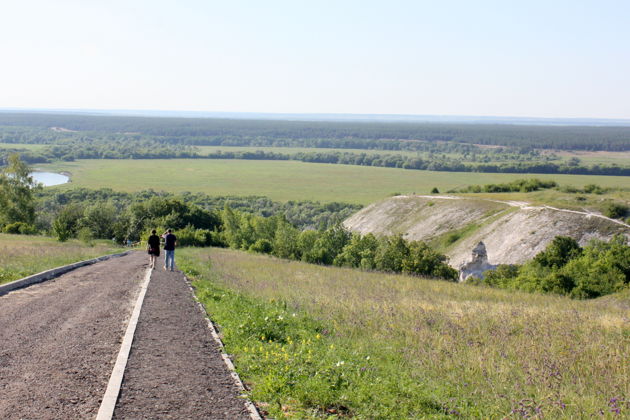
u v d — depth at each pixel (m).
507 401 8.95
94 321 12.56
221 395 7.86
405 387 9.05
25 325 11.79
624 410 8.74
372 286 27.72
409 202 103.62
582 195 89.69
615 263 35.78
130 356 9.58
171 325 12.48
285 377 8.40
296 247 64.00
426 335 14.10
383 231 99.25
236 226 82.44
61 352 9.70
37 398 7.32
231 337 11.52
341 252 60.66
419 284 31.12
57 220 61.19
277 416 7.22
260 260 45.56
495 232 75.69
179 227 94.88
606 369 11.35
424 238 87.81
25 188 91.31
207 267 32.06
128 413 6.93
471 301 23.50
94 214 90.19
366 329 14.70
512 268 45.84
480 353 12.27
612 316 19.42
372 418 7.55
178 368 9.04
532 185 122.44
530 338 14.27
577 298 32.75
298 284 25.84
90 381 8.19
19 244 44.00
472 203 91.25
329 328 14.41
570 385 10.16
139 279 21.64
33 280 19.81
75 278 21.33
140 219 92.19
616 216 72.25
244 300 17.64
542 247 67.38
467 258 73.56
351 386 8.69
